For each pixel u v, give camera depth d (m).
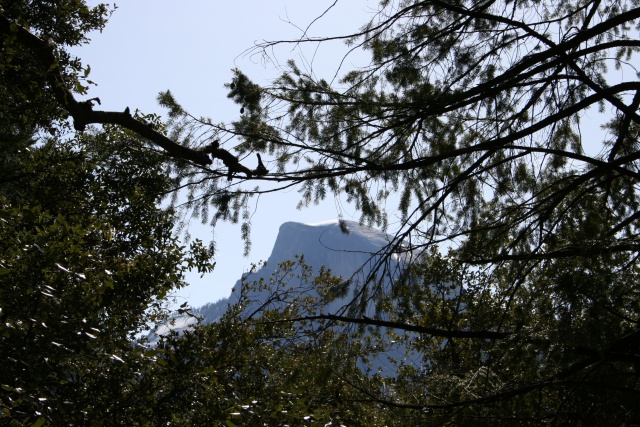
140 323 9.43
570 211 7.62
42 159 11.12
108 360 5.47
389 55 7.30
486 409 7.06
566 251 6.38
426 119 7.58
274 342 10.70
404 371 11.72
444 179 7.79
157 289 9.78
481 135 7.77
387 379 11.08
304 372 8.10
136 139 7.70
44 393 4.80
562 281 5.96
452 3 7.21
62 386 5.50
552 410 7.16
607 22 6.59
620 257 6.43
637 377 6.35
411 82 7.25
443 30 7.17
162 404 6.67
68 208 11.46
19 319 4.72
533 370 6.31
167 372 6.60
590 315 5.76
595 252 5.99
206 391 6.55
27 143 10.76
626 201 7.78
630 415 6.02
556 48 6.65
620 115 7.78
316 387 8.52
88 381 6.01
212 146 6.76
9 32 6.12
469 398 6.91
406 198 7.73
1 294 4.70
